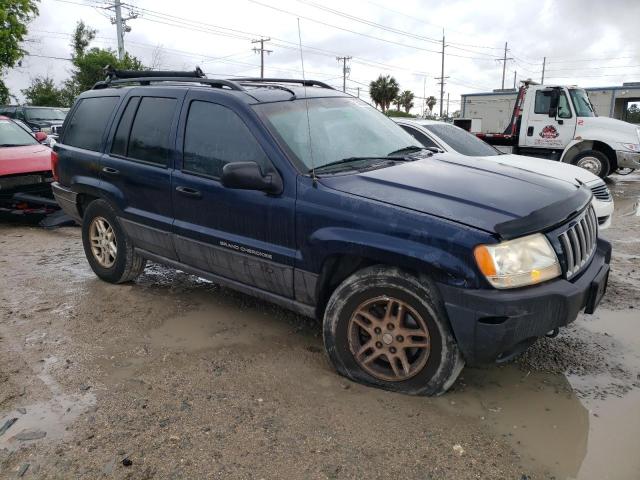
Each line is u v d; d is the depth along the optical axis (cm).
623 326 419
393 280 305
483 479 250
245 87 415
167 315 443
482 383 334
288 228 344
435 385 307
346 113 420
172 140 419
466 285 282
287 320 433
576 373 348
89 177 498
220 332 411
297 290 354
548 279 290
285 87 422
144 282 523
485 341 283
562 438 280
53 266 585
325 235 323
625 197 1138
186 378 340
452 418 296
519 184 339
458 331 289
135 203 455
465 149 703
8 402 315
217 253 392
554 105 1251
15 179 760
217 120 391
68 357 371
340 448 270
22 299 483
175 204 417
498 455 266
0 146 843
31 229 785
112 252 507
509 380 339
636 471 255
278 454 266
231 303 469
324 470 255
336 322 331
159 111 438
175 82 459
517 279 280
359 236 310
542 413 303
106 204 492
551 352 376
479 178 344
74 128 534
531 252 285
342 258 333
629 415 301
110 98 496
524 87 1331
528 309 277
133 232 466
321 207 328
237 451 269
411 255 290
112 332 411
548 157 1298
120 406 309
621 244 670
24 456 267
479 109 2422
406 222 297
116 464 260
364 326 324
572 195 341
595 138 1213
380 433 282
